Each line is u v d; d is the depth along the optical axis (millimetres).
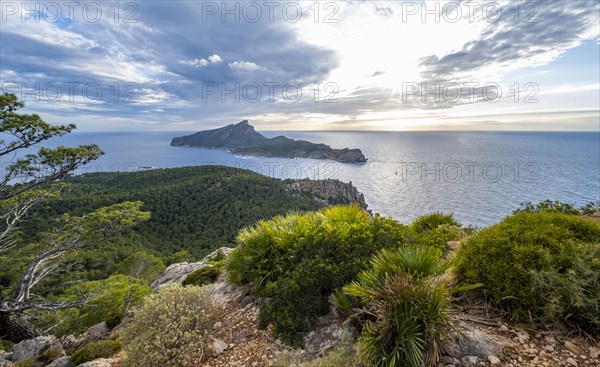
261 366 2805
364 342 2283
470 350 2279
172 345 3211
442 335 2229
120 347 4289
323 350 2723
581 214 7812
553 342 2336
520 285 2646
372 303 2543
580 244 2668
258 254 4316
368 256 3395
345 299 2936
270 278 4074
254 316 3721
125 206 13578
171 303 3590
